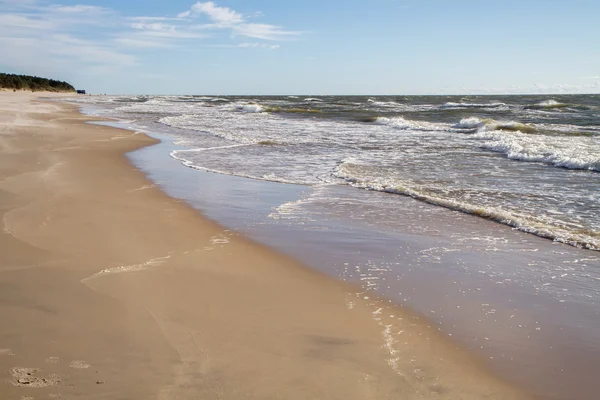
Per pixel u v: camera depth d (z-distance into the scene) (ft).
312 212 27.91
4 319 12.97
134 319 13.44
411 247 21.71
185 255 19.67
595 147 51.93
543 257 20.35
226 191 33.50
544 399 10.92
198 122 98.17
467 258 20.27
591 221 25.30
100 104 200.13
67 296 14.67
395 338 13.46
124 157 48.03
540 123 89.76
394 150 54.24
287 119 108.68
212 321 13.79
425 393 10.86
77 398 9.68
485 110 139.03
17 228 21.43
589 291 16.93
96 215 24.62
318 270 18.80
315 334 13.44
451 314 15.14
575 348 13.15
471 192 32.63
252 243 22.02
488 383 11.44
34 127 72.64
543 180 36.58
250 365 11.49
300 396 10.36
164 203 29.14
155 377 10.63
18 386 9.96
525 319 14.84
